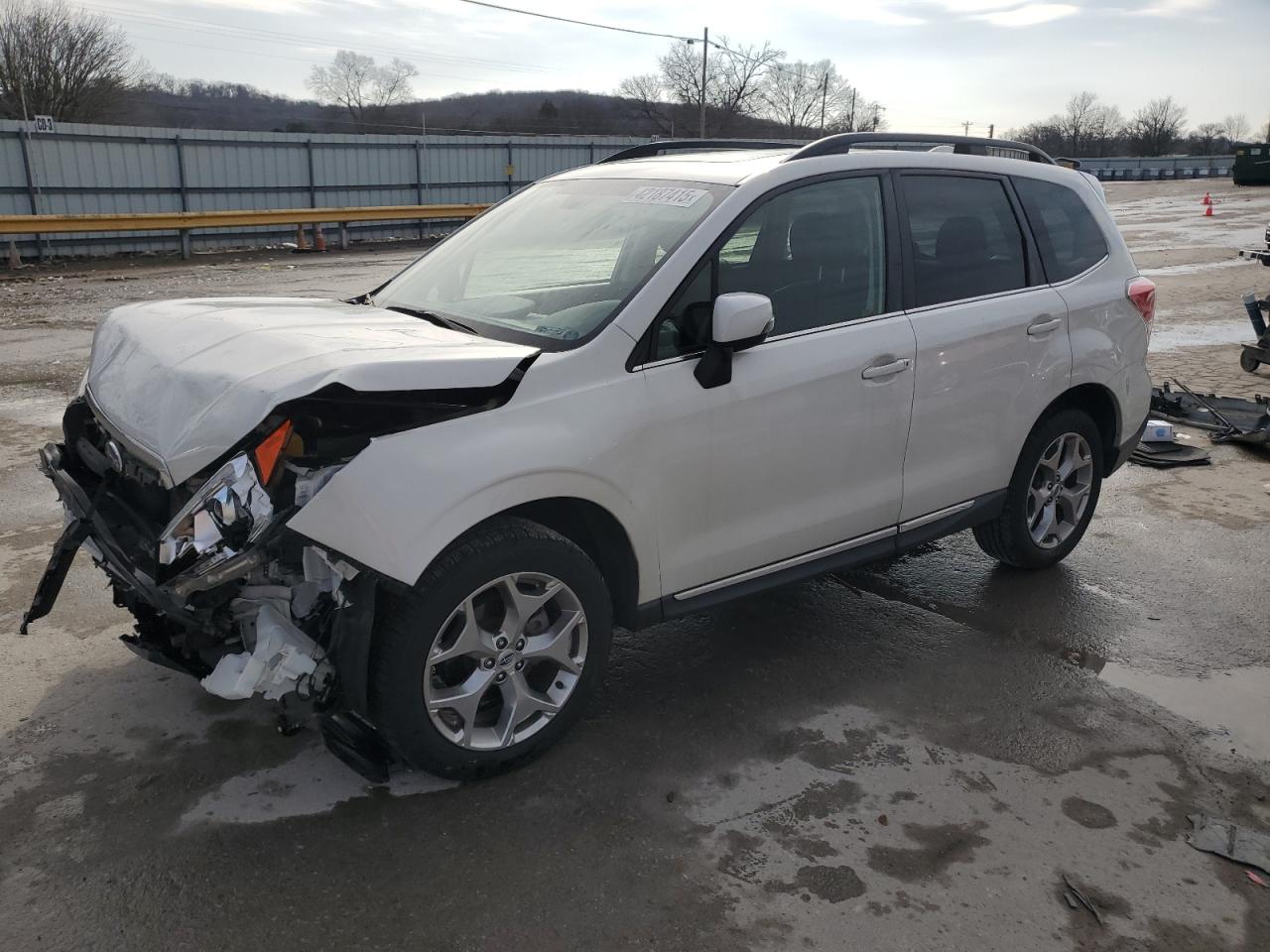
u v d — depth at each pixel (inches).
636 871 110.2
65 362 370.6
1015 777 129.6
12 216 708.7
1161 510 232.5
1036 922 104.0
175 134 860.0
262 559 105.7
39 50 1552.7
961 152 179.2
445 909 103.5
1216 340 430.9
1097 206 193.0
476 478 112.7
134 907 102.5
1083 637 169.5
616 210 151.1
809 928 102.3
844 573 195.0
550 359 122.7
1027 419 174.7
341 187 987.9
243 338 124.6
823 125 3243.1
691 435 131.6
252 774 125.3
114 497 127.6
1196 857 115.0
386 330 131.3
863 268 152.5
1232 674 157.9
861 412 149.0
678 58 2888.8
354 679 113.0
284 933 99.7
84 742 131.1
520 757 126.6
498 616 123.5
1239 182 1909.4
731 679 153.1
